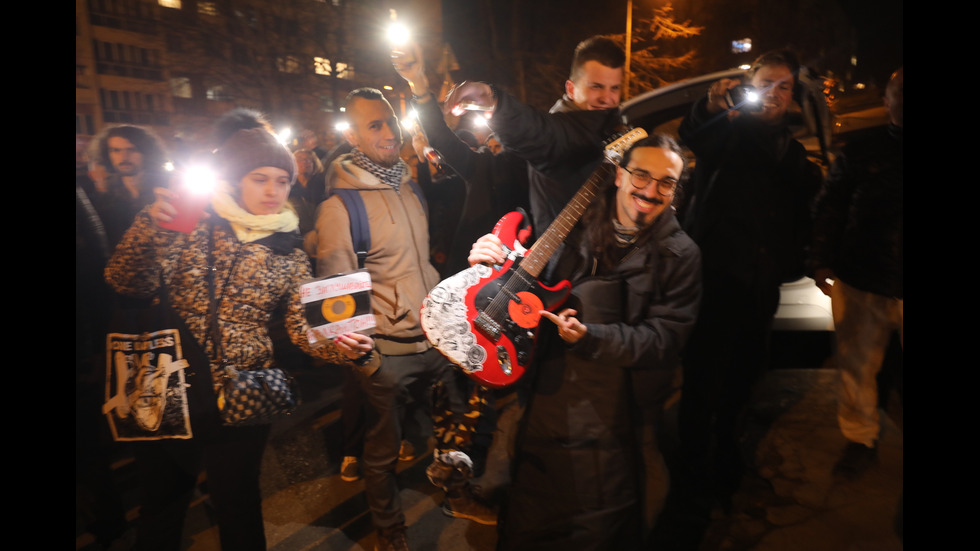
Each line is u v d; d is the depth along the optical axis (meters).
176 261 1.54
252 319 1.62
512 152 1.87
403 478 2.74
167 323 1.52
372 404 2.04
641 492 1.80
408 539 2.33
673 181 1.60
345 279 1.80
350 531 2.39
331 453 2.99
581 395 1.70
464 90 1.76
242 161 1.58
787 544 2.21
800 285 3.33
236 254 1.59
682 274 1.71
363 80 13.25
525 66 12.27
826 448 2.84
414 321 2.08
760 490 2.54
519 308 1.68
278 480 2.76
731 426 2.54
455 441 2.21
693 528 2.29
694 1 13.23
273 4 12.31
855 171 2.31
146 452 1.66
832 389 3.43
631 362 1.65
